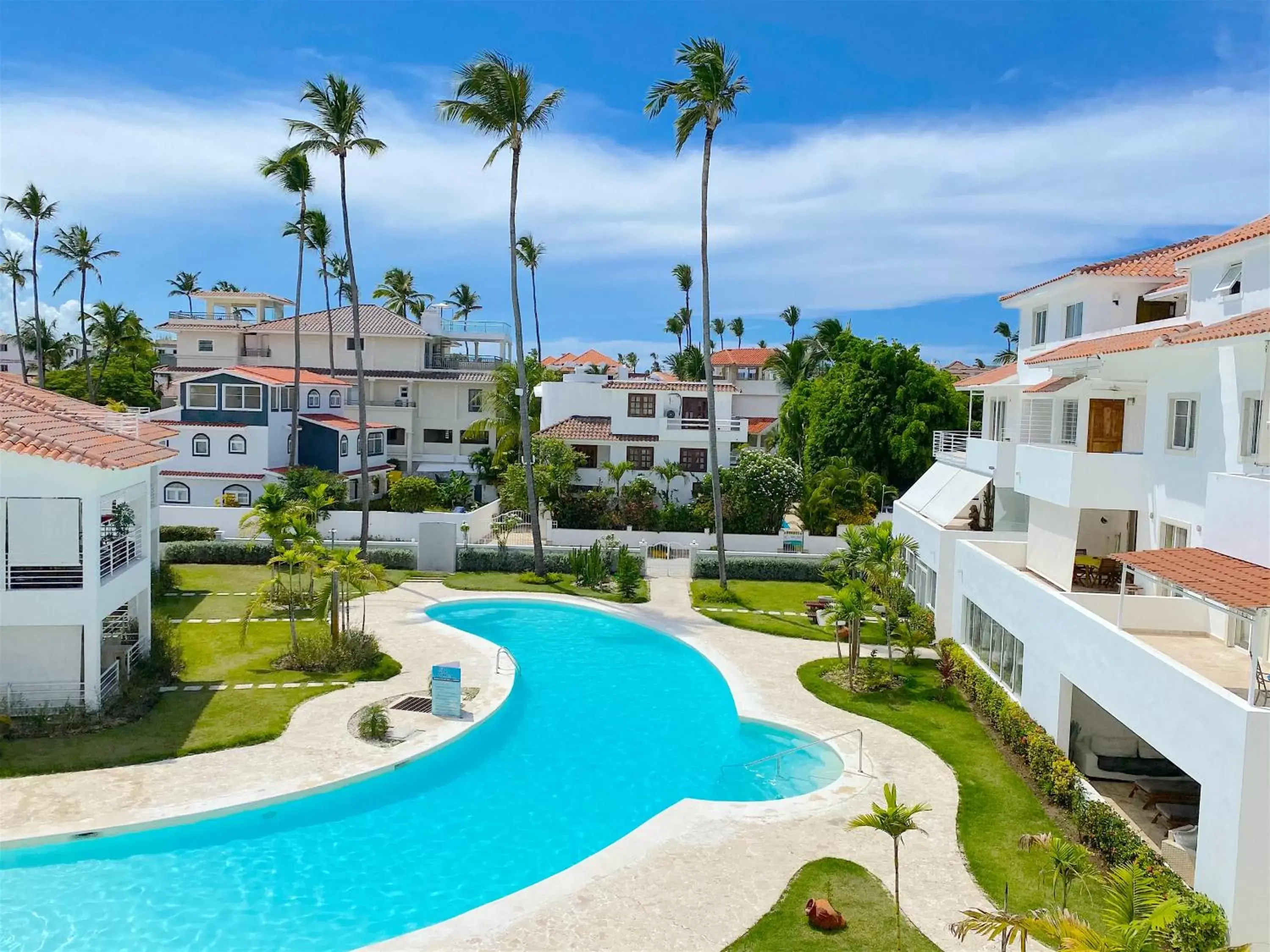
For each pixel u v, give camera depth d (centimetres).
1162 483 2258
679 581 4297
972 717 2453
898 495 5375
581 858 1716
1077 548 2672
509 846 1761
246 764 2012
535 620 3619
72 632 2255
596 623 3584
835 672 2833
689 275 11225
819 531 4856
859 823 1308
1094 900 1502
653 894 1526
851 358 5738
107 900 1530
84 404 3347
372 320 7156
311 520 3709
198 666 2717
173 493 5334
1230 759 1297
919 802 1905
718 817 1830
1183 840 1642
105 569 2353
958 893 1537
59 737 2111
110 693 2325
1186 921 1273
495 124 4059
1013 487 2959
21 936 1413
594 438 5481
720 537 4006
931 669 2895
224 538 4497
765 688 2686
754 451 5116
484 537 4875
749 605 3791
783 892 1530
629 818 1892
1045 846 1382
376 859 1697
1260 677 1405
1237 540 1719
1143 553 1819
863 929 1419
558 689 2753
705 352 4009
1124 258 3098
